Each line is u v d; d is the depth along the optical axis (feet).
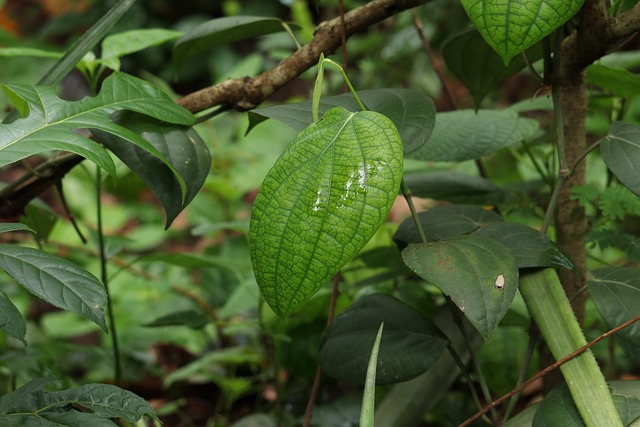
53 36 14.57
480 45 3.79
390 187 3.05
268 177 3.15
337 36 3.79
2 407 3.20
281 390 5.12
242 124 8.68
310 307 4.82
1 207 3.96
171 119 3.56
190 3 14.60
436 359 3.55
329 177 3.08
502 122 4.24
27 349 4.39
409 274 4.44
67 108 3.41
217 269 6.56
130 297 6.65
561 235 3.89
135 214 9.12
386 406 4.00
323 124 3.16
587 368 3.30
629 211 3.87
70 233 7.43
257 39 13.61
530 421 3.43
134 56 13.85
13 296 6.51
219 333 6.27
